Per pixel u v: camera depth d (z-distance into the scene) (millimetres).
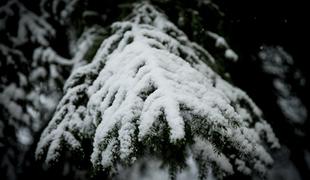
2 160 3111
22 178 3010
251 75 3139
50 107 3162
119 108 1478
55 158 1853
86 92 2010
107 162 1490
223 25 2857
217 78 2209
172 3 2783
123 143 1377
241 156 1709
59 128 1909
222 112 1475
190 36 2646
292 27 2902
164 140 1346
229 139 1434
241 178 2000
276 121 3148
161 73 1528
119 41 2203
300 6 2717
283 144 3115
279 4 2764
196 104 1384
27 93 3115
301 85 3232
